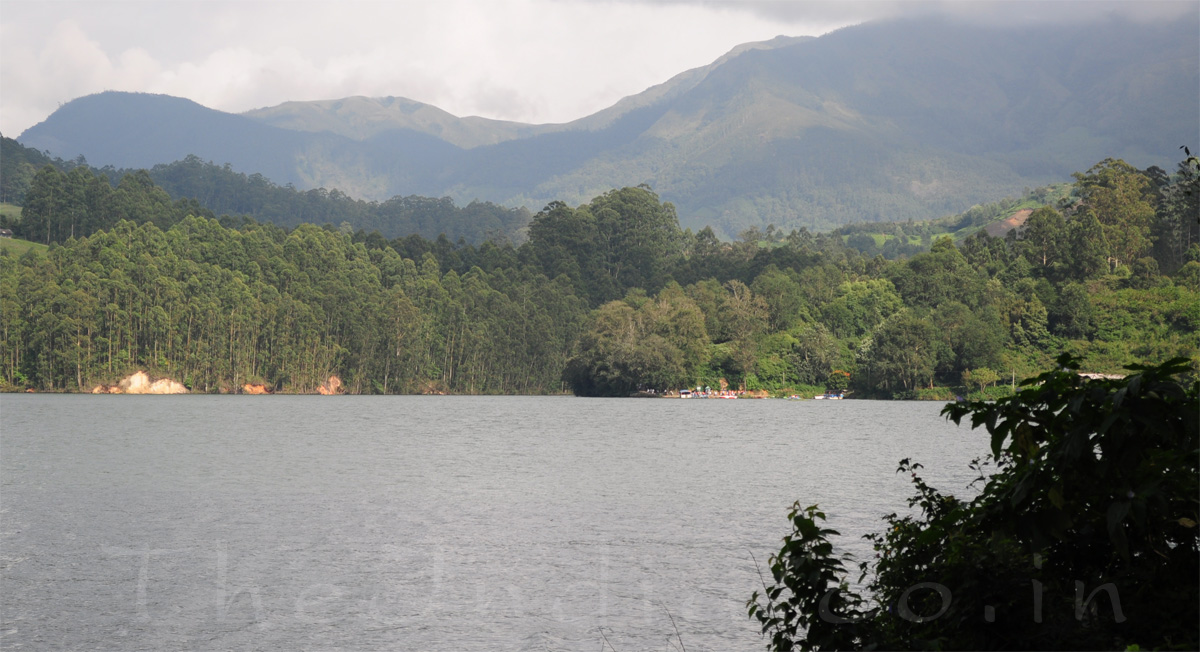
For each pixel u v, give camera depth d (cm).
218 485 4812
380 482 4941
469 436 8381
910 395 15612
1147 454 684
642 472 5397
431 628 2191
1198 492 656
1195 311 14150
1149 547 702
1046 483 684
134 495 4431
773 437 8262
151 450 6906
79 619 2277
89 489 4662
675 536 3284
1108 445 670
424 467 5709
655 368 16100
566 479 5034
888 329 15725
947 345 15425
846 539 3050
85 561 2881
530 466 5719
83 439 7938
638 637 2112
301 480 5034
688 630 2153
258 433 8762
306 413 12575
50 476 5238
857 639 769
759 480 4959
